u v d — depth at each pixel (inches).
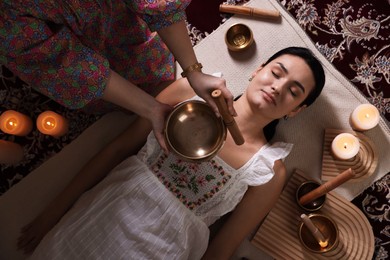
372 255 56.7
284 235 58.2
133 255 48.0
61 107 64.0
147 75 58.1
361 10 63.1
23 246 56.0
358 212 57.7
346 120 60.4
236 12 63.1
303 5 64.1
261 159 51.0
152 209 49.9
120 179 52.1
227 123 37.0
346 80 60.8
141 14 41.1
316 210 57.3
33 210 61.0
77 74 38.1
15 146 59.7
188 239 50.6
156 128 44.8
